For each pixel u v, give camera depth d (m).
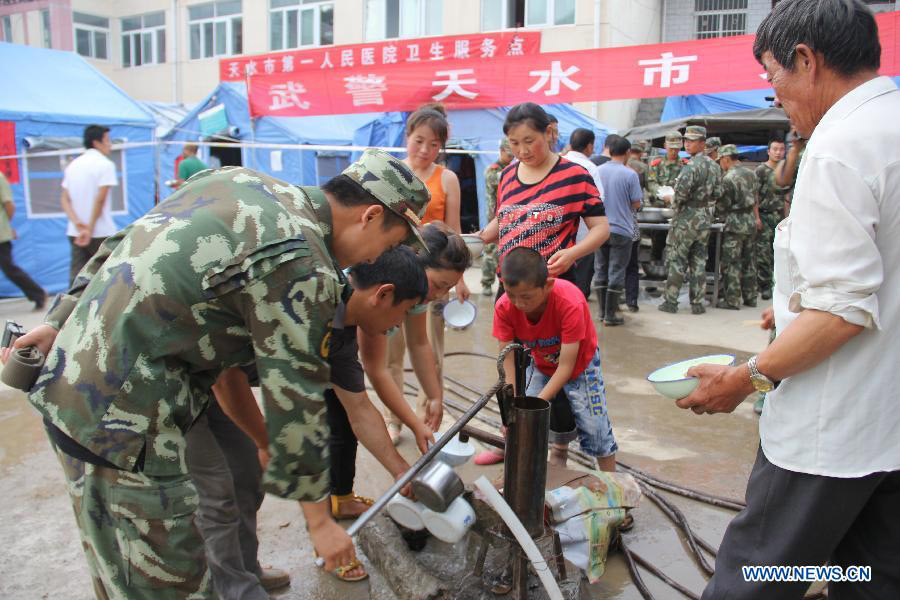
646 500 3.24
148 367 1.51
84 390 1.51
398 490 1.86
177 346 1.53
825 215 1.51
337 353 2.37
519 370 2.19
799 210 1.58
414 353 2.84
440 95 7.58
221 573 2.18
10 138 7.66
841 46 1.57
